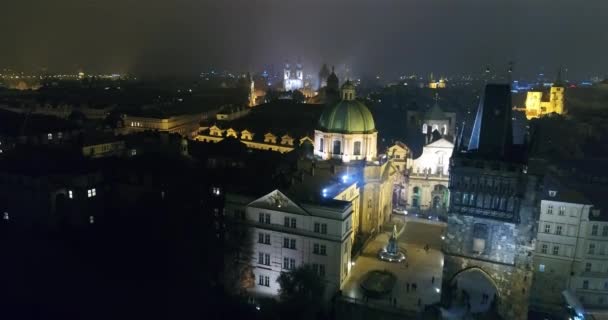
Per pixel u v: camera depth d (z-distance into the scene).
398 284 100.62
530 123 198.00
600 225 96.44
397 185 147.38
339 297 95.00
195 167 129.00
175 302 99.00
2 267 106.25
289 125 191.88
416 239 124.62
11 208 121.25
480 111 88.94
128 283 103.50
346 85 124.12
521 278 84.62
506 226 84.50
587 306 98.25
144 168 127.62
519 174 82.00
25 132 160.62
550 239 99.56
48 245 113.06
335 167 117.31
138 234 116.88
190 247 110.94
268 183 109.81
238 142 152.62
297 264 99.62
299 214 97.75
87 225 122.50
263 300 98.75
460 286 91.69
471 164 85.44
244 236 103.44
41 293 99.06
